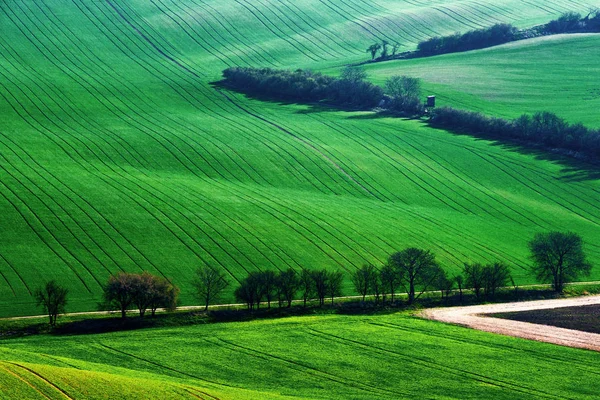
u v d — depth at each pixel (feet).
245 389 591.37
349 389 609.42
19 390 498.28
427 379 632.79
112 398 508.12
